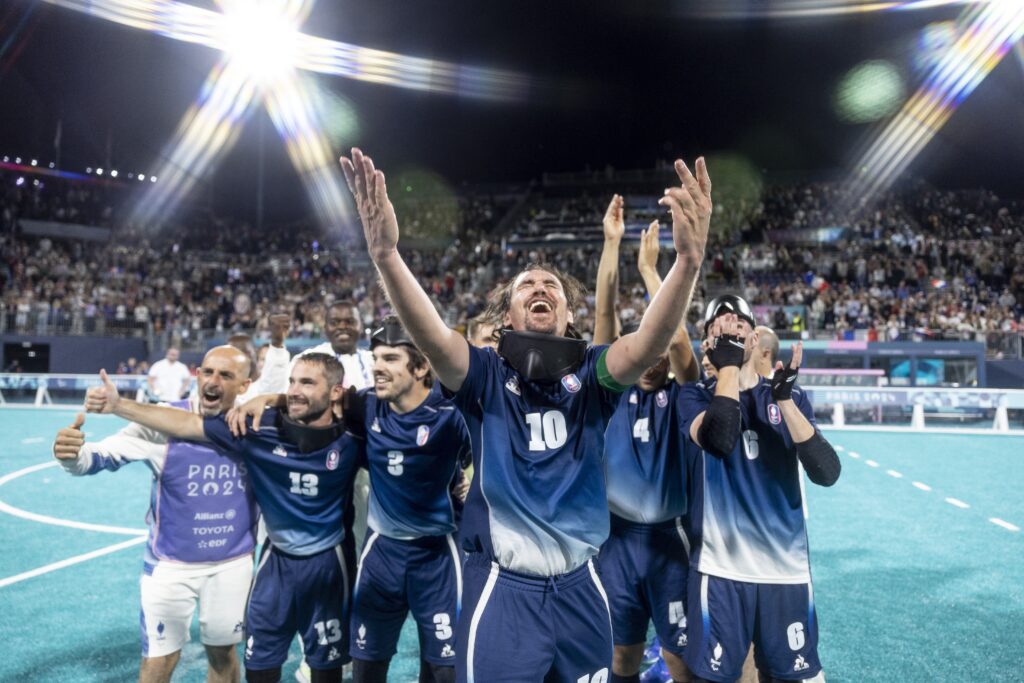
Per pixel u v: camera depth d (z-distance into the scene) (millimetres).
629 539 3352
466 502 2338
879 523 7387
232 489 3270
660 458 3311
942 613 4742
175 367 13875
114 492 9008
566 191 39000
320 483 3219
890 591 5207
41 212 31109
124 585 5285
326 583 3271
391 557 3266
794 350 2812
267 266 30453
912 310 21297
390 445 3162
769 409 2895
